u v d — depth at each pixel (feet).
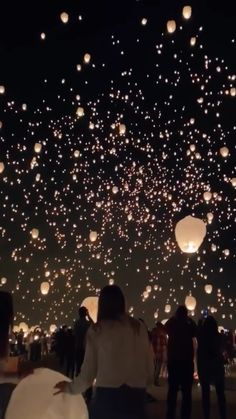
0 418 15.92
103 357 18.34
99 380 18.31
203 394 36.40
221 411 36.14
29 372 16.47
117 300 18.97
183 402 35.68
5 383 16.21
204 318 38.42
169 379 35.94
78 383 17.74
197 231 41.42
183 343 35.78
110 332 18.49
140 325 18.99
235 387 63.57
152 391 58.70
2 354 16.38
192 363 35.86
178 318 36.22
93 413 18.16
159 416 39.65
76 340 44.16
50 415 16.37
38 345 98.02
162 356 64.64
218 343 36.40
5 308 16.69
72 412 16.71
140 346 18.70
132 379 18.40
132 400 18.25
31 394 16.22
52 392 16.39
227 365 87.61
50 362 86.84
